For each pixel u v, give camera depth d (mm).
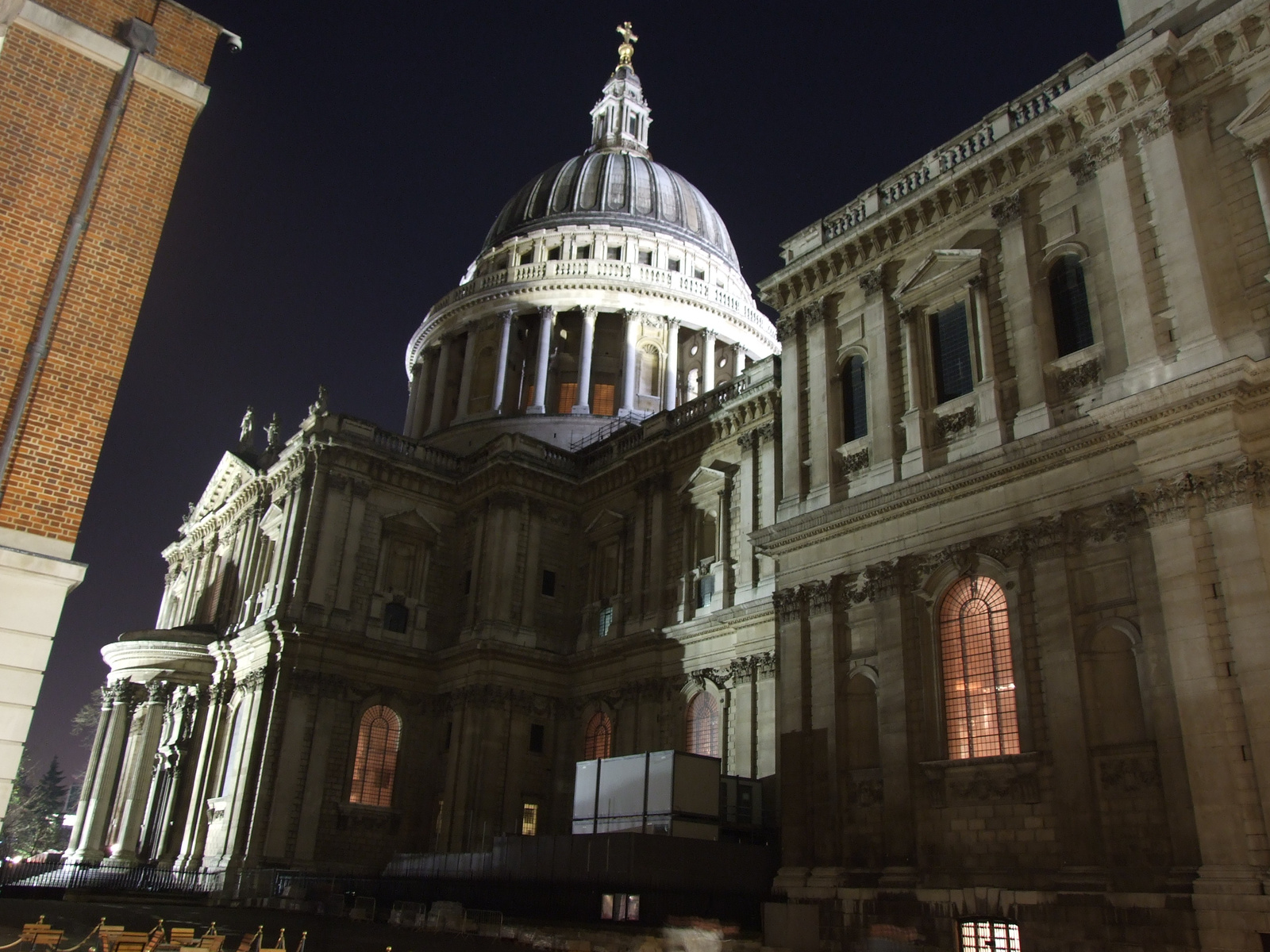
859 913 27484
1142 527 25188
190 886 45438
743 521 43688
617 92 94875
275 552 53594
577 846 32781
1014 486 28203
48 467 17672
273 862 44469
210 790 50188
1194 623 23094
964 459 29047
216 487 64688
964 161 32031
